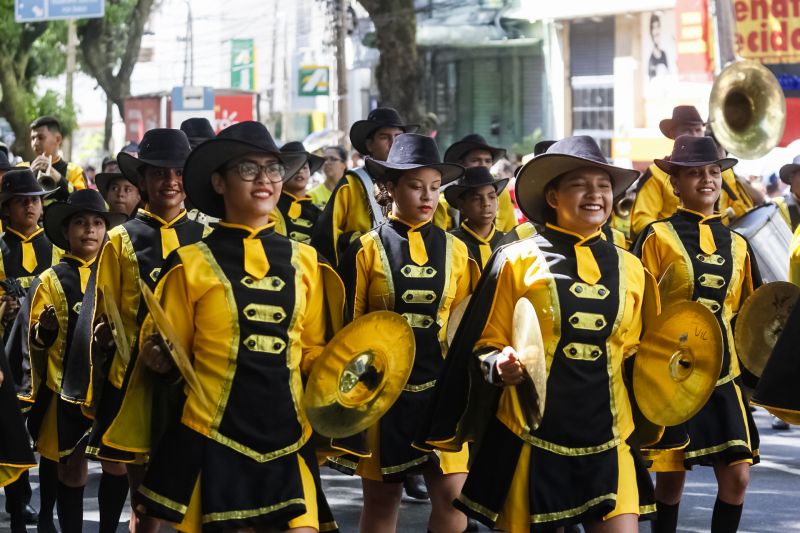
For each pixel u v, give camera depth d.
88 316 7.57
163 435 5.41
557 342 5.58
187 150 7.38
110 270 7.25
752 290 7.56
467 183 9.31
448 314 7.16
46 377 8.07
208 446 5.31
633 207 9.79
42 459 8.22
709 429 7.18
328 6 31.97
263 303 5.40
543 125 35.03
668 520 7.42
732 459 7.14
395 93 28.91
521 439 5.55
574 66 33.75
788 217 11.62
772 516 8.77
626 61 32.25
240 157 5.45
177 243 7.30
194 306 5.41
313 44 56.59
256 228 5.51
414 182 7.13
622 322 5.66
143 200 7.48
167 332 5.13
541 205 5.81
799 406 6.45
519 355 5.31
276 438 5.38
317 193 14.82
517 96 36.03
